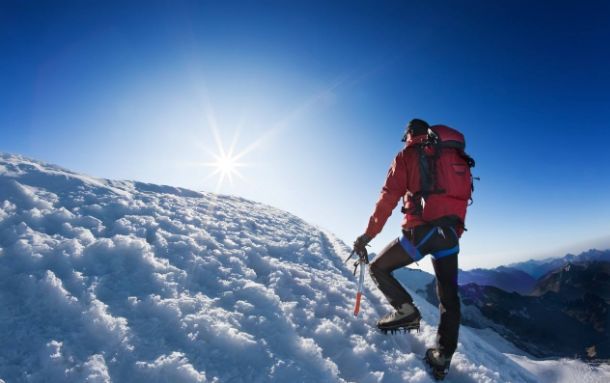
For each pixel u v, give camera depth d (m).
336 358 2.73
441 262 2.70
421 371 2.67
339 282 4.28
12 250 2.69
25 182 4.05
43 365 1.84
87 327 2.16
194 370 2.01
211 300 2.84
